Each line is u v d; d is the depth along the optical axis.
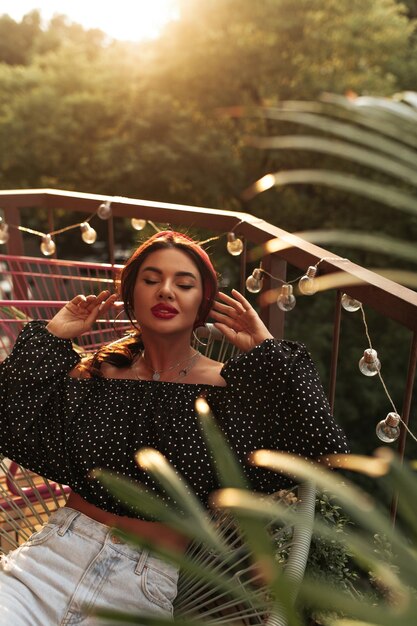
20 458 1.56
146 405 1.51
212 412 1.49
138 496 0.60
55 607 1.34
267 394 1.47
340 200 11.33
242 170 11.93
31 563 1.40
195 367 1.58
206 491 1.45
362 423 10.74
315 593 0.45
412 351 1.39
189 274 1.53
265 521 1.41
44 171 13.59
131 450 1.48
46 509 1.70
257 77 11.84
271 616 1.06
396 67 12.24
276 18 11.86
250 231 2.15
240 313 1.56
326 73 11.74
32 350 1.56
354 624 0.43
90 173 12.82
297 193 11.95
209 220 2.34
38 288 2.69
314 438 1.42
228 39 11.70
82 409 1.53
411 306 1.34
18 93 13.79
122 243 15.73
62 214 15.14
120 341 1.67
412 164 0.83
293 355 1.48
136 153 12.03
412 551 0.49
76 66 13.78
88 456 1.48
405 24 12.40
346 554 1.50
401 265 9.51
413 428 10.00
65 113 13.08
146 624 0.45
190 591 1.44
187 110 12.23
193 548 1.50
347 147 0.87
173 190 12.35
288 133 11.27
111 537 1.41
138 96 12.41
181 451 1.45
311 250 1.75
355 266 1.59
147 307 1.53
